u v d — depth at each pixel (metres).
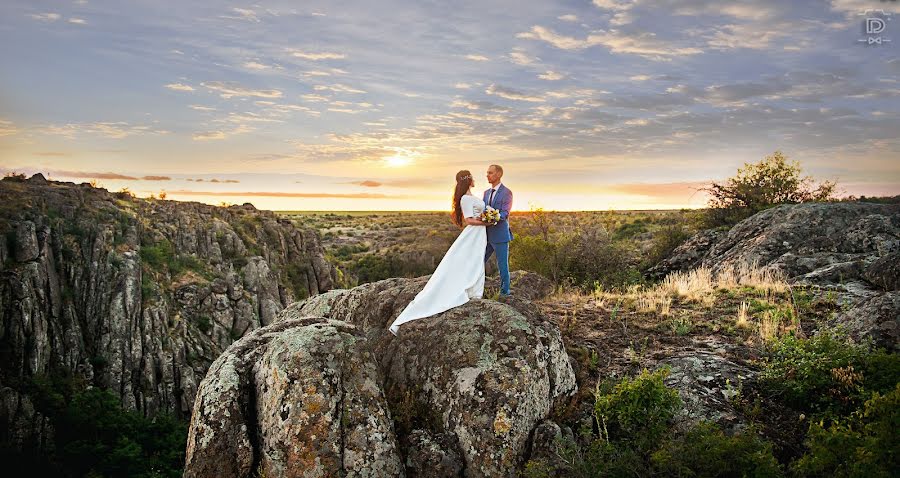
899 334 7.09
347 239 113.12
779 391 6.73
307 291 71.31
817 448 4.81
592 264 19.38
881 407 4.66
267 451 5.55
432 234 80.00
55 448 33.50
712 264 16.67
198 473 5.58
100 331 44.34
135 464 32.47
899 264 10.19
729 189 21.89
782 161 21.33
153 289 49.12
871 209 15.80
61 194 52.47
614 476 5.29
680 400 6.33
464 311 7.32
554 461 5.79
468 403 6.25
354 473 5.40
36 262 43.19
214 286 54.84
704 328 9.22
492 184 8.09
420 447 5.95
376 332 8.21
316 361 5.86
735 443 5.07
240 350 6.50
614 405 6.32
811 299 10.19
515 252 20.25
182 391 43.56
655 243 22.00
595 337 8.94
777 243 15.09
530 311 7.55
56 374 39.91
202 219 66.88
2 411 33.66
